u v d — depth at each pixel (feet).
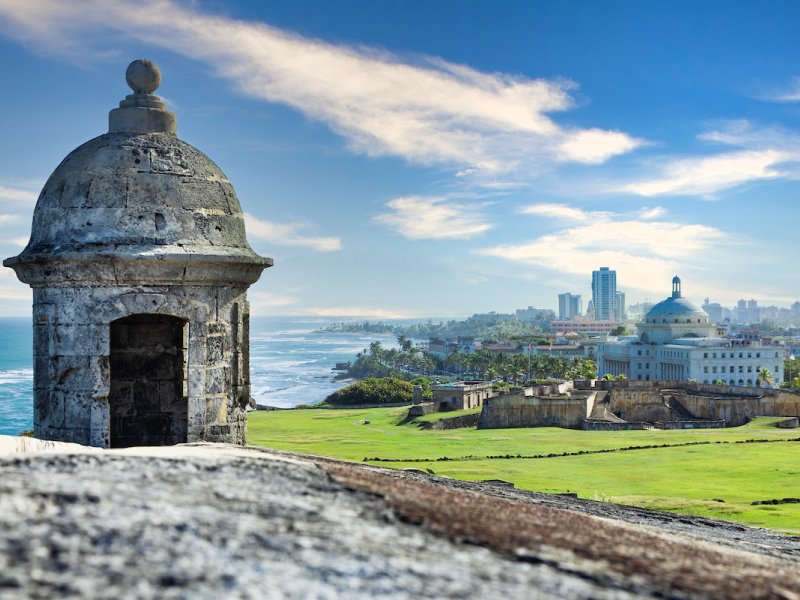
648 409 320.91
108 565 14.08
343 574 14.73
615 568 17.35
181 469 20.97
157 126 40.68
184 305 38.93
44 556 14.25
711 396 320.50
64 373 38.34
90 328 37.99
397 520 18.65
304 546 15.87
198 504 17.84
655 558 19.39
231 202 41.14
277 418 324.19
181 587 13.56
